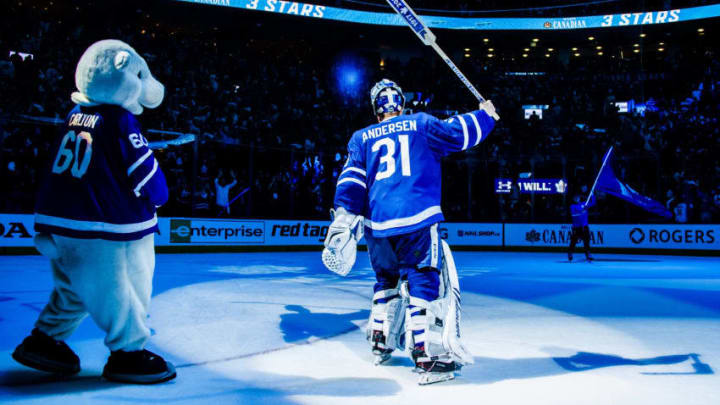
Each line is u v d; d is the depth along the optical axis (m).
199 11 23.41
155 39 22.27
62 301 2.78
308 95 22.64
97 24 23.00
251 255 14.87
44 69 17.33
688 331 4.34
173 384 2.76
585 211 13.56
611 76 25.86
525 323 4.69
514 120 22.89
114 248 2.64
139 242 2.75
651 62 27.00
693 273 10.15
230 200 16.52
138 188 2.68
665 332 4.29
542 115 23.52
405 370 3.10
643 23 24.47
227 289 6.68
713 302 6.09
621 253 17.92
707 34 26.08
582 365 3.23
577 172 19.27
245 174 17.05
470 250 19.23
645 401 2.53
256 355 3.42
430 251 3.01
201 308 5.19
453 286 3.04
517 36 26.59
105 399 2.47
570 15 26.45
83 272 2.62
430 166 3.13
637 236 17.70
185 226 15.48
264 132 18.23
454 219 19.44
